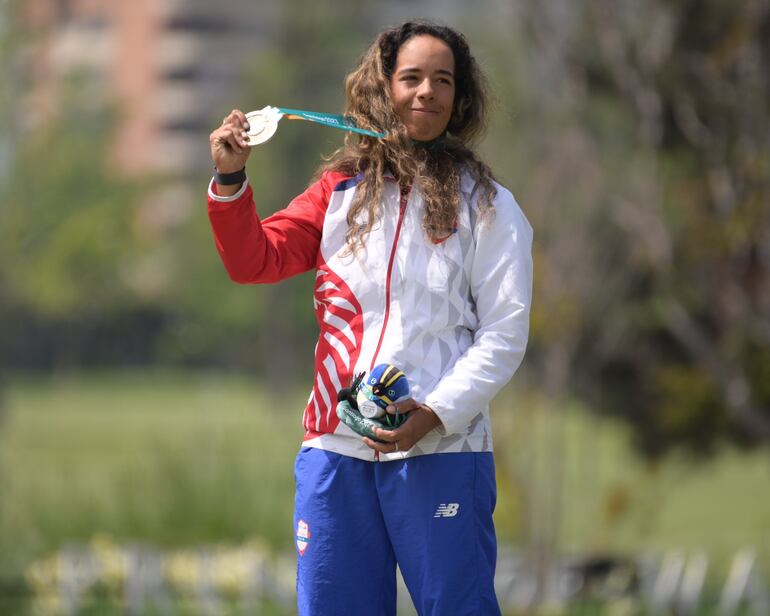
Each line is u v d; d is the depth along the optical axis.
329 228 11.80
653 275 36.06
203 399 186.38
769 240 28.14
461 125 12.36
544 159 34.72
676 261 31.45
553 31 31.53
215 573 35.69
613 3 29.14
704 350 32.59
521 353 11.45
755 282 30.41
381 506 11.41
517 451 36.62
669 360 40.06
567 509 43.47
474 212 11.64
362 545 11.48
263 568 34.56
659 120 29.02
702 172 30.42
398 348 11.34
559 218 35.22
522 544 37.00
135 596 33.62
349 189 11.88
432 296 11.44
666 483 47.91
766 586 34.72
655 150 29.88
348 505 11.48
